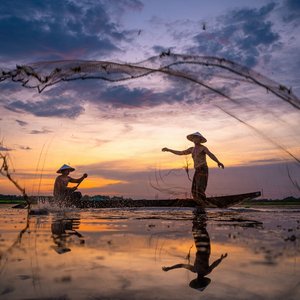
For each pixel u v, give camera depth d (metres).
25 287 2.09
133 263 2.78
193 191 11.93
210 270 2.57
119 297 1.92
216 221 7.23
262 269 2.62
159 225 6.24
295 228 5.73
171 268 2.62
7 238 4.28
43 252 3.25
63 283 2.18
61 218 8.04
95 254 3.15
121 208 13.52
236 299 1.93
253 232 5.13
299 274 2.46
